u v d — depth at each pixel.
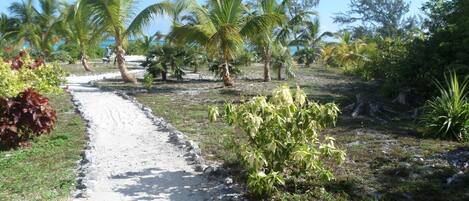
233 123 5.84
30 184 6.17
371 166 6.77
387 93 14.18
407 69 13.30
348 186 5.84
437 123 8.63
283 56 22.23
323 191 5.60
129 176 6.61
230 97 15.41
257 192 5.48
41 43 34.00
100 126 10.37
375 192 5.66
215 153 7.79
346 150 7.71
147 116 11.63
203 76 24.52
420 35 17.16
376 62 20.61
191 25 17.50
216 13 17.59
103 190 6.01
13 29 36.62
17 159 7.43
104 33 21.77
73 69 30.89
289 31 21.12
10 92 8.33
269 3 18.98
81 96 15.53
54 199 5.62
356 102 12.26
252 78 23.30
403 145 8.03
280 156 5.61
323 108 5.67
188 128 10.05
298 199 5.42
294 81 21.55
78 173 6.72
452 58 12.52
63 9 29.62
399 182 5.97
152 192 5.95
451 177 6.05
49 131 8.79
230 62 22.17
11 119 8.25
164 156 7.73
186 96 15.76
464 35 12.46
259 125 5.47
